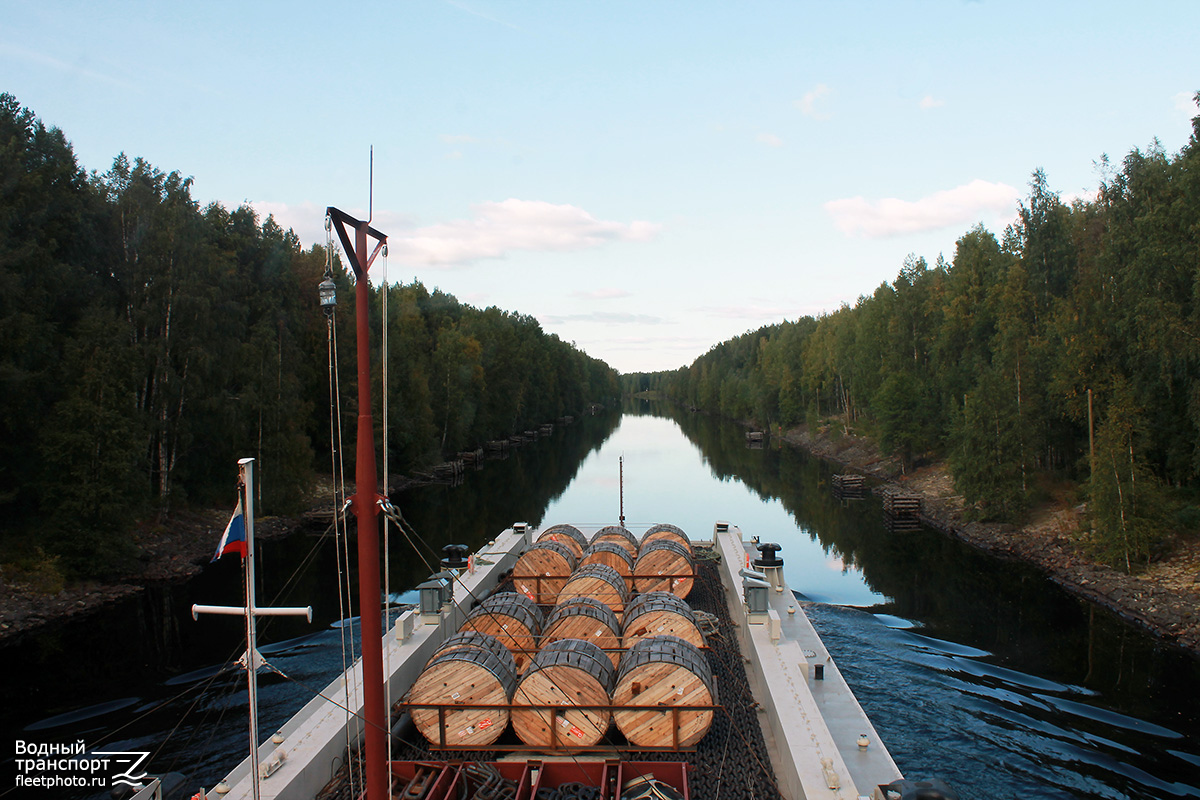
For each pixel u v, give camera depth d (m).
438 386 82.50
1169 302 33.06
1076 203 65.69
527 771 12.11
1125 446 33.59
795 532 45.81
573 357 177.38
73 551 32.47
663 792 11.38
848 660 24.34
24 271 33.53
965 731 19.19
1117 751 18.06
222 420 44.06
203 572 36.34
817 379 102.62
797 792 10.98
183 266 41.78
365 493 8.25
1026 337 47.56
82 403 33.34
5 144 35.09
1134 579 31.83
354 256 8.21
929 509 51.50
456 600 18.72
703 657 14.16
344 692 13.65
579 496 59.56
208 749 18.00
